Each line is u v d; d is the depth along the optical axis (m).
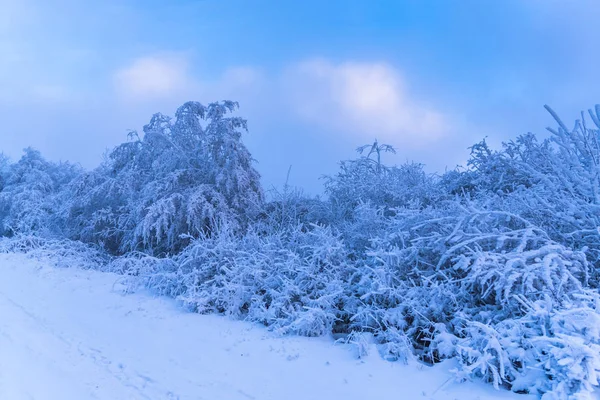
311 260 6.52
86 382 3.93
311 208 10.87
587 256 4.90
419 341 5.18
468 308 4.89
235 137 11.23
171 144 11.88
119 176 12.22
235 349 4.95
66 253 11.35
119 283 8.40
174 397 3.69
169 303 6.98
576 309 3.58
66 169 19.23
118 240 12.45
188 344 5.11
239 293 6.48
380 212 8.25
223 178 10.61
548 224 5.30
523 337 3.92
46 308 6.53
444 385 3.83
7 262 10.83
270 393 3.79
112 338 5.23
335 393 3.79
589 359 3.22
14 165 18.45
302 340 5.27
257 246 7.82
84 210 12.66
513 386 3.63
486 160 9.66
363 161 10.85
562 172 5.58
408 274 5.66
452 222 5.54
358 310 5.45
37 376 3.98
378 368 4.32
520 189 6.66
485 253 4.66
